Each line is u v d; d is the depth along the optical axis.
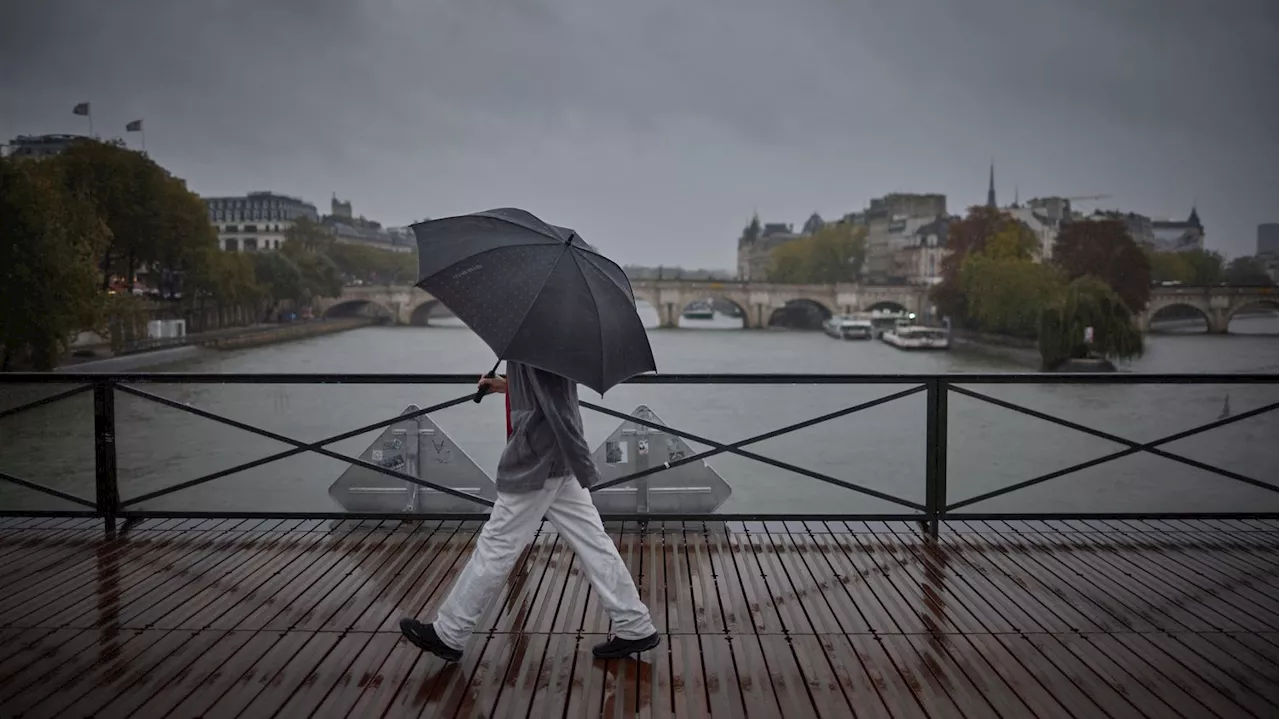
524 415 4.02
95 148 63.25
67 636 4.52
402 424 6.41
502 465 4.08
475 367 65.75
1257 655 4.38
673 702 3.90
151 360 61.81
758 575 5.47
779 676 4.14
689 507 6.42
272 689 3.98
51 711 3.76
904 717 3.77
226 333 80.69
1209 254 144.62
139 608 4.89
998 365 70.44
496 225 3.99
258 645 4.43
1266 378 6.07
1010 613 4.90
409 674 4.14
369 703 3.87
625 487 6.42
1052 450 14.38
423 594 5.10
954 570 5.59
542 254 3.86
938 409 6.21
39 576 5.38
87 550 5.87
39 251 43.22
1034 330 76.44
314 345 83.75
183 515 6.37
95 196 62.56
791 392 19.53
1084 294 61.31
